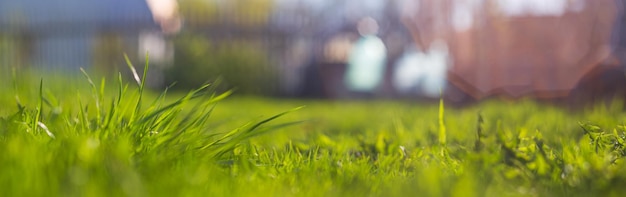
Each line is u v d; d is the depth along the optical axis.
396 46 16.05
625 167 2.61
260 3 18.05
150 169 2.26
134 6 20.80
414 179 2.43
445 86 13.85
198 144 2.96
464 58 13.59
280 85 17.67
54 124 3.01
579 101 11.02
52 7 20.62
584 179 2.45
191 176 2.12
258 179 2.48
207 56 17.66
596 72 11.11
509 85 12.52
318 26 17.59
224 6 18.23
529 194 2.31
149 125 3.10
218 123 3.31
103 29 17.14
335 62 17.11
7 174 1.93
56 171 2.02
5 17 16.75
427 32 14.83
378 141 3.71
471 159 2.64
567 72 11.75
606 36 11.72
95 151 2.22
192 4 18.30
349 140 4.19
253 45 17.72
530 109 7.15
